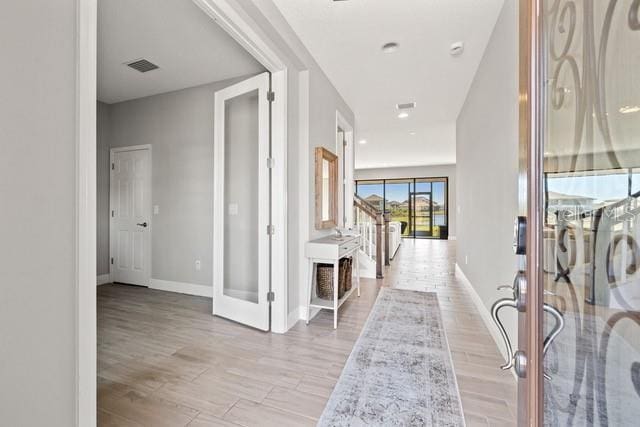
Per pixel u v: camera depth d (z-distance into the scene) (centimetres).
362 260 462
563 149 92
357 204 475
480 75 300
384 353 215
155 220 388
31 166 84
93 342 99
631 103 70
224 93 289
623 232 73
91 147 98
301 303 281
